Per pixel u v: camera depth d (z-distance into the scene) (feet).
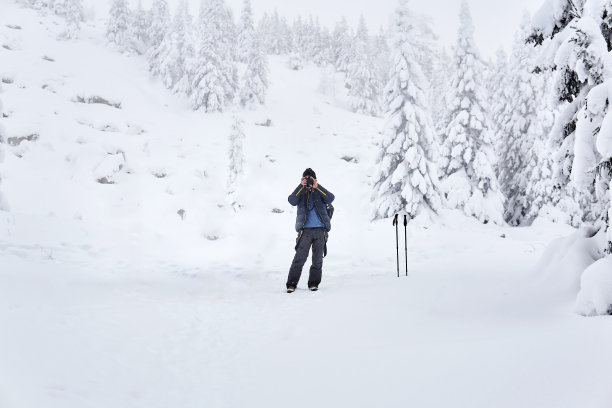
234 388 8.23
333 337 11.34
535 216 77.71
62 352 8.93
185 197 84.43
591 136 13.38
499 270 23.41
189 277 23.39
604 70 13.57
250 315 14.69
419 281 19.74
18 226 29.43
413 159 64.34
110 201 74.90
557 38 16.71
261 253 37.81
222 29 167.02
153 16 180.96
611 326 8.07
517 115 82.38
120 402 7.25
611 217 11.80
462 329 10.61
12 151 86.69
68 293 15.48
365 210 85.61
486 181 74.84
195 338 11.74
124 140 111.45
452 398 6.55
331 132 157.89
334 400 7.25
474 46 75.36
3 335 8.89
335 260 32.42
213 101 148.97
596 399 5.53
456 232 55.26
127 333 11.45
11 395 6.16
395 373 7.97
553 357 7.10
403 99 67.10
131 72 172.55
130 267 24.82
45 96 124.88
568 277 13.08
